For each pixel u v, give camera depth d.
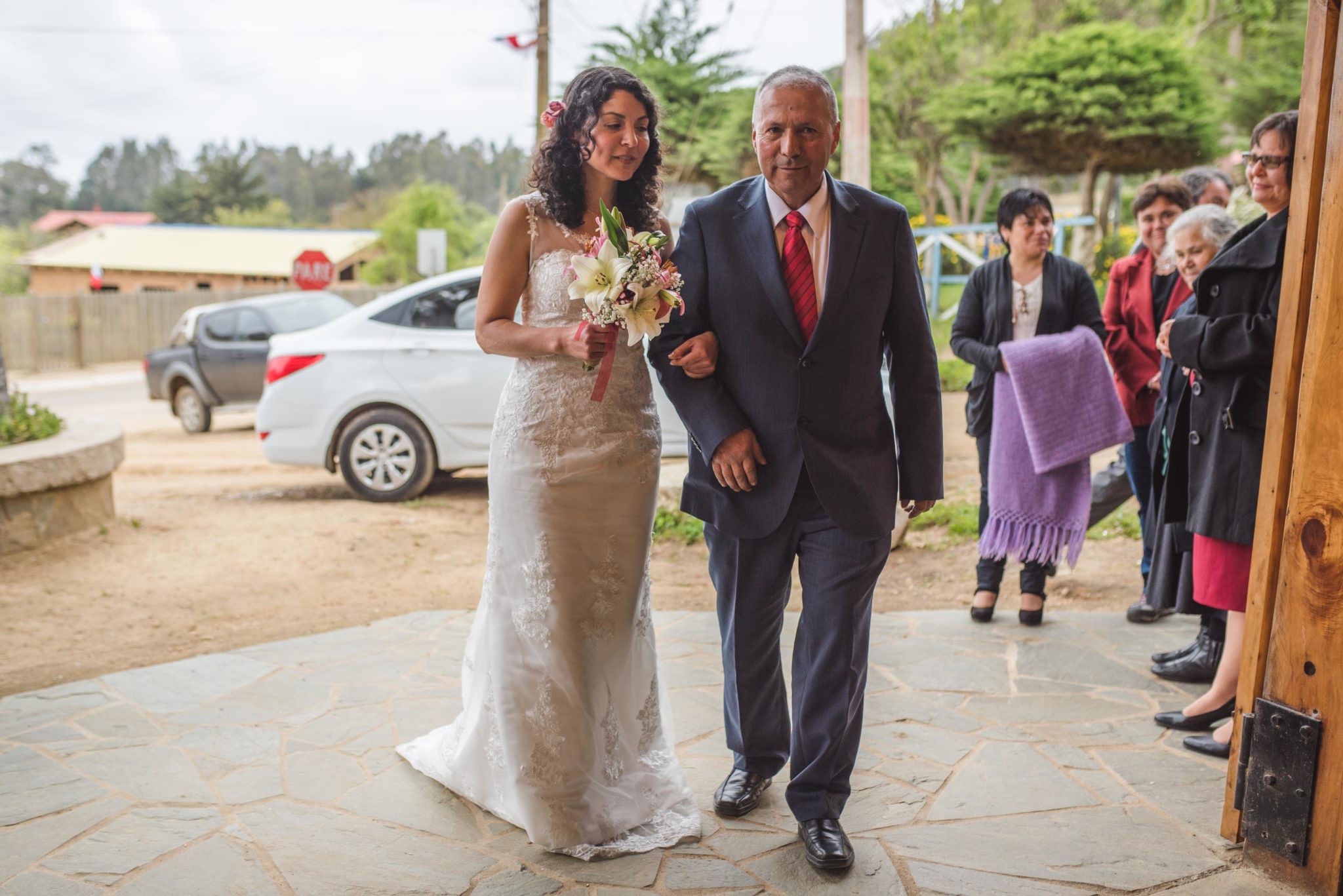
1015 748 3.46
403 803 3.10
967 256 16.52
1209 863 2.75
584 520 2.81
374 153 150.50
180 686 4.04
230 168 92.50
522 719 2.82
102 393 19.77
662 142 2.91
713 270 2.77
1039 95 18.39
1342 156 2.43
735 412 2.74
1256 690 2.71
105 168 167.38
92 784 3.22
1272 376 2.64
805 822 2.77
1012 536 4.61
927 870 2.72
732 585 2.88
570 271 2.76
